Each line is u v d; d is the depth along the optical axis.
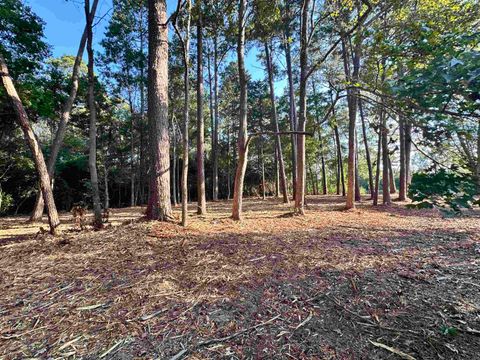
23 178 12.98
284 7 7.06
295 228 5.41
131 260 3.32
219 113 17.97
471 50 1.13
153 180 5.34
